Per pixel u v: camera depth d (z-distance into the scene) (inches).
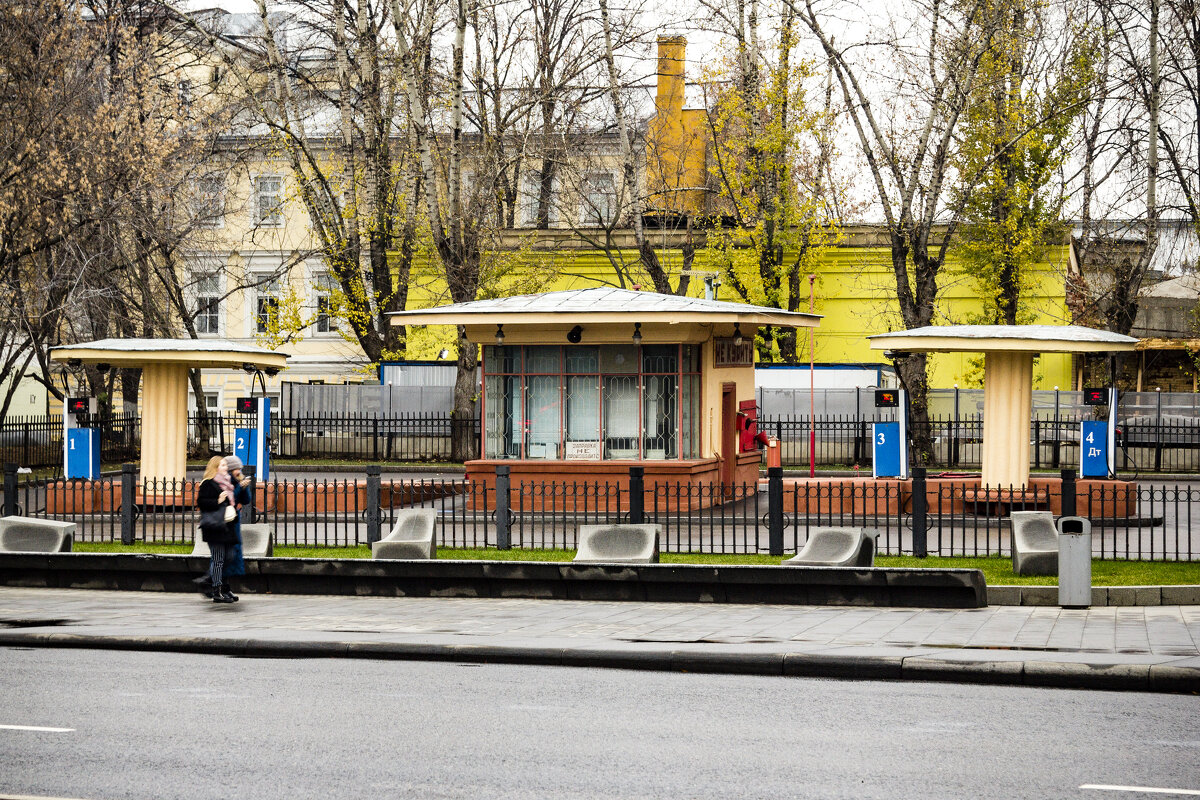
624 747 319.6
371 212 1450.5
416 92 1395.2
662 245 1736.0
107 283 1315.2
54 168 1162.6
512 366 941.2
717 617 529.3
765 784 283.6
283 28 1749.5
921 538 684.1
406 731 338.3
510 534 735.1
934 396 1524.4
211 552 585.0
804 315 1002.7
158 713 361.7
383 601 587.2
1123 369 1820.9
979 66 1378.0
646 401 924.6
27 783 284.0
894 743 323.3
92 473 947.3
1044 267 1660.9
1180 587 556.7
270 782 285.7
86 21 1330.0
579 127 1611.7
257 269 2017.7
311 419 1550.2
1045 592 554.6
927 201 1397.6
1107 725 344.2
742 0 1432.1
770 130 1438.2
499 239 1556.3
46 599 598.2
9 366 1273.4
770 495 679.7
